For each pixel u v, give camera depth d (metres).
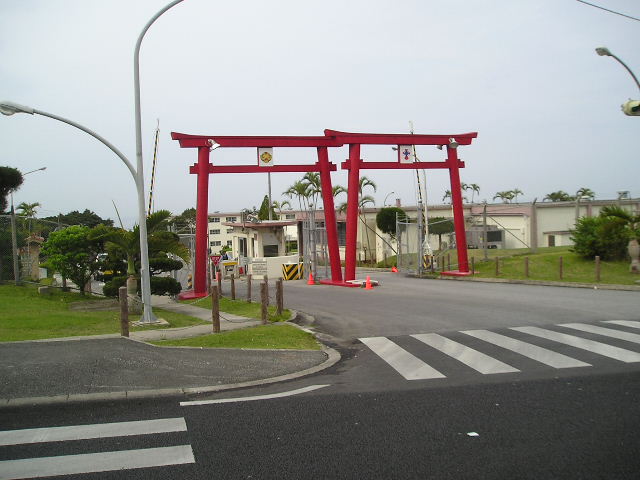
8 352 9.43
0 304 16.12
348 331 12.82
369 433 5.73
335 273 26.64
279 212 67.31
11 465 4.99
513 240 43.91
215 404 7.03
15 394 7.29
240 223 38.38
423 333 12.11
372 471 4.75
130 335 11.66
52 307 16.61
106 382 7.90
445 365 8.95
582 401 6.71
